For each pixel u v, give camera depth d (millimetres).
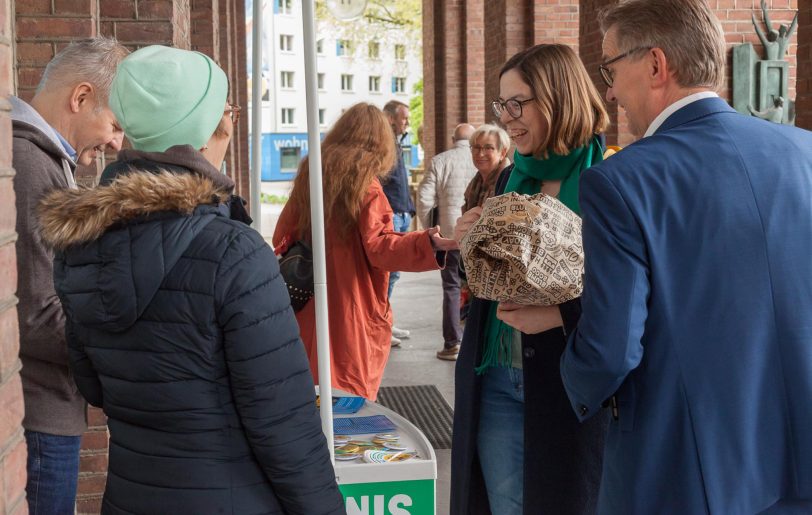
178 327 1712
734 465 1709
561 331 2420
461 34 14734
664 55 1847
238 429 1772
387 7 34125
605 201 1736
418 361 6891
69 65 2498
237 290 1704
